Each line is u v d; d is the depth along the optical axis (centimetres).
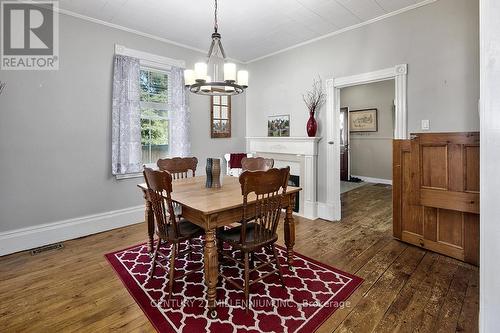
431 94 291
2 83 275
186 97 413
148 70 387
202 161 450
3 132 277
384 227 359
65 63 311
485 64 66
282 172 203
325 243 306
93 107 333
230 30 363
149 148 394
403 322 176
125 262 259
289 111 436
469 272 238
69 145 318
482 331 67
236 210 202
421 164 279
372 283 222
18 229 288
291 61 427
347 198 523
